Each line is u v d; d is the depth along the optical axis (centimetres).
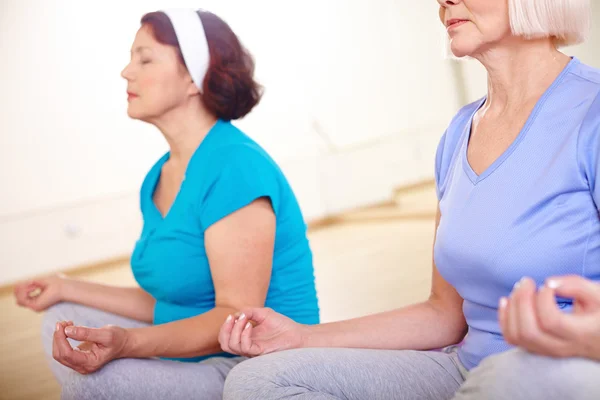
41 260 627
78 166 642
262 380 121
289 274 181
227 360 165
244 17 702
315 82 738
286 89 721
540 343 88
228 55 184
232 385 124
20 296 197
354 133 762
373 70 773
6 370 338
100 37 643
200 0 679
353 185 713
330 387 123
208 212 168
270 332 139
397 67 779
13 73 614
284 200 179
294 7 725
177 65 182
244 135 185
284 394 119
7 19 610
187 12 185
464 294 129
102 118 648
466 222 124
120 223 657
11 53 613
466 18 127
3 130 614
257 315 138
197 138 186
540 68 125
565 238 115
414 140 768
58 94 631
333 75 748
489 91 133
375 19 771
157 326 154
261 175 170
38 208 627
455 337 144
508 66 127
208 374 158
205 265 173
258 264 166
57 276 201
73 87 636
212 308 176
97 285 202
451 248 126
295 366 123
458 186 129
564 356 89
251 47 704
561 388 88
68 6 629
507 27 123
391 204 715
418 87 775
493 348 126
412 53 767
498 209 120
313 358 126
